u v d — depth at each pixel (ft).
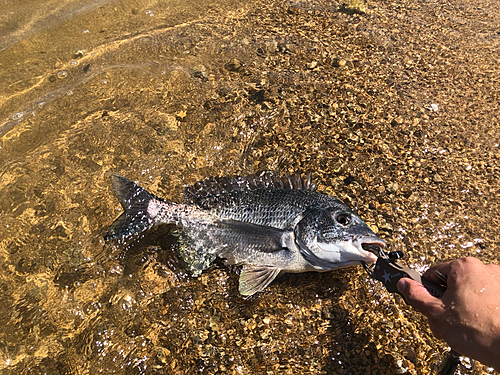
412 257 1.60
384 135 2.05
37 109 2.28
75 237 1.73
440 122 2.10
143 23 2.91
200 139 2.08
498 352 0.99
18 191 1.90
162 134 2.11
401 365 1.33
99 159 2.02
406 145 2.00
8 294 1.56
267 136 2.07
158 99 2.30
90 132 2.14
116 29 2.86
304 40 2.66
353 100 2.23
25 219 1.80
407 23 2.84
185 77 2.42
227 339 1.43
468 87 2.30
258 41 2.67
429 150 1.98
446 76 2.38
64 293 1.56
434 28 2.78
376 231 1.67
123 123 2.18
